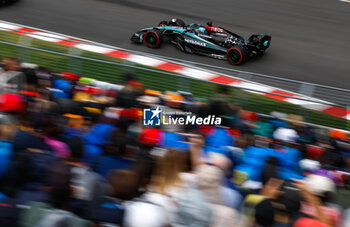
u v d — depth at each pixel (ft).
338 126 57.31
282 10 130.00
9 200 27.12
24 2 116.47
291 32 114.73
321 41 110.63
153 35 96.02
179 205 29.32
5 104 39.47
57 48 84.89
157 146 40.70
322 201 32.76
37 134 37.50
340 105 56.85
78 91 52.75
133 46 98.27
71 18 110.42
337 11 133.39
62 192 28.45
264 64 94.53
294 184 32.96
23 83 50.01
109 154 33.30
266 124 50.24
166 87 62.59
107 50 92.02
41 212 25.93
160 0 128.67
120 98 49.47
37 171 30.07
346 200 33.24
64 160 32.09
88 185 30.45
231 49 90.43
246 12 126.00
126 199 28.37
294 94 75.05
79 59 64.90
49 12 112.47
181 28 97.50
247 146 43.60
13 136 34.27
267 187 32.58
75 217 26.58
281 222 29.96
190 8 125.29
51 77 54.70
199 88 60.59
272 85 78.43
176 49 98.27
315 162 43.19
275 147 45.01
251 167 40.60
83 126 42.32
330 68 96.17
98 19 111.55
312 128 51.37
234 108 51.03
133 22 112.16
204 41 94.07
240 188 36.58
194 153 35.12
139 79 63.77
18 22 104.73
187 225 28.55
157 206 27.45
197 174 30.42
